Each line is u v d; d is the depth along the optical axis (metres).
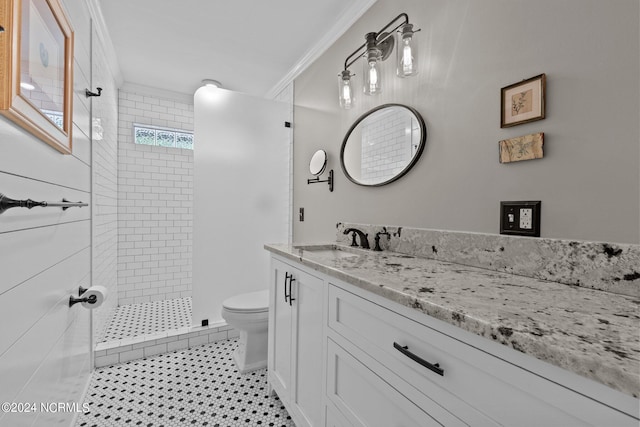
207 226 2.37
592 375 0.39
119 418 1.45
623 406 0.38
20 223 0.79
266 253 2.59
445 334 0.63
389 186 1.60
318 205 2.29
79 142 1.41
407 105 1.49
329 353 1.06
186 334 2.23
